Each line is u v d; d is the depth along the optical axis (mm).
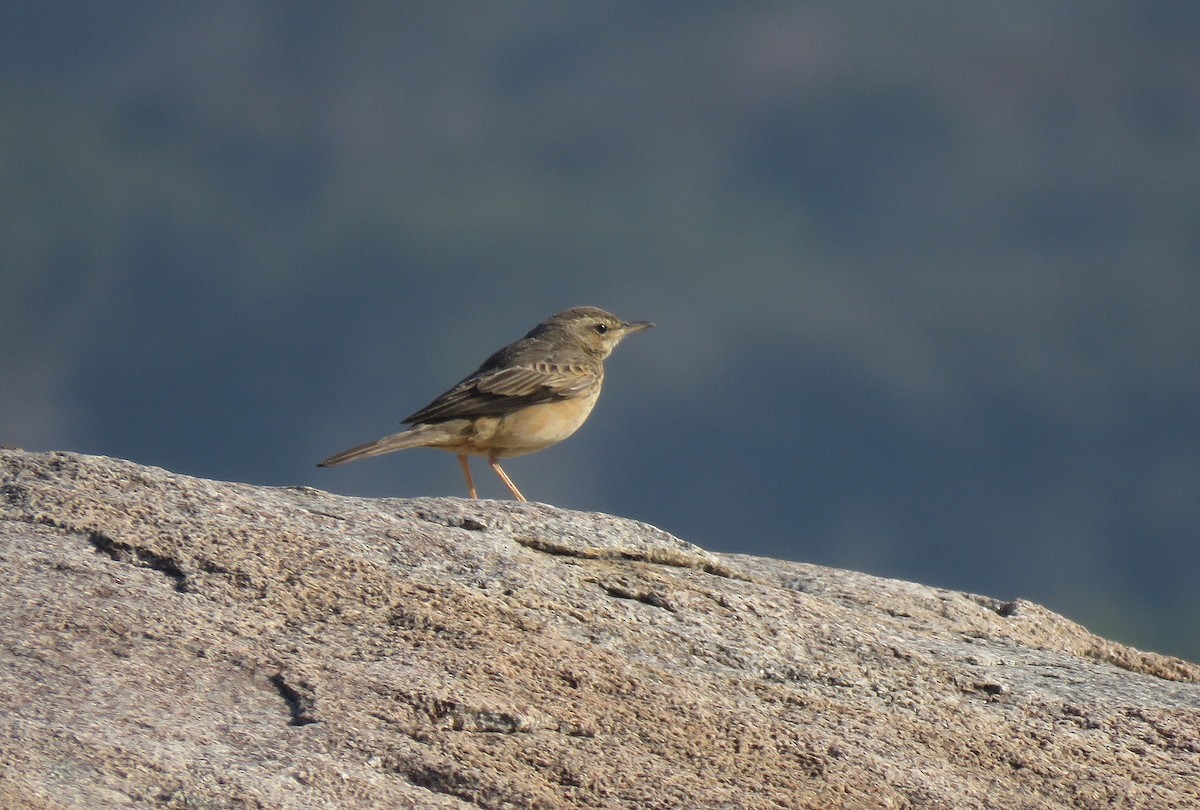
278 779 7078
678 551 10438
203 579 8477
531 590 9156
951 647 10039
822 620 9773
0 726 7023
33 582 8188
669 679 8594
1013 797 8234
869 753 8289
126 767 6945
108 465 9523
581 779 7562
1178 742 9039
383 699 7734
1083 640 11219
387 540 9383
